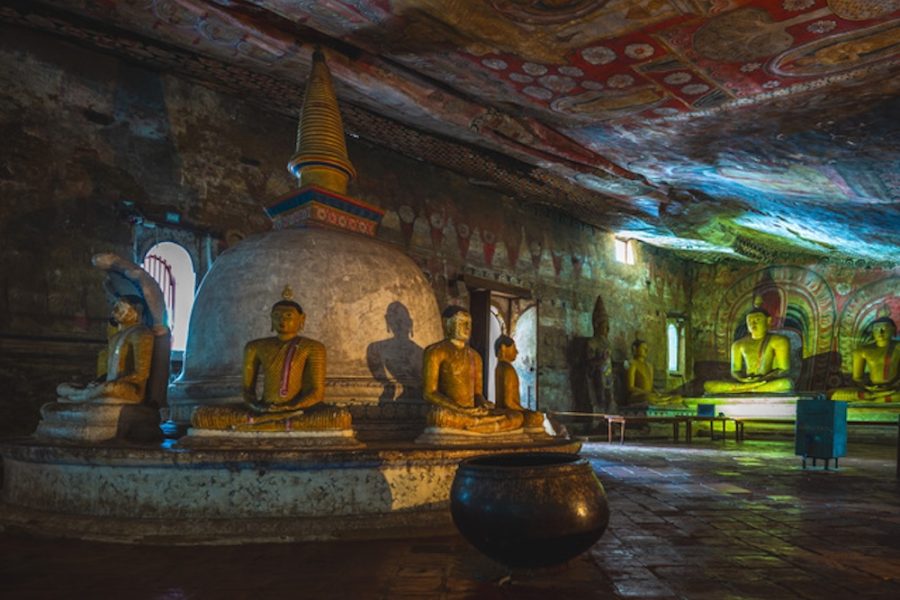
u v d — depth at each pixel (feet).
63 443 20.11
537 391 58.34
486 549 14.03
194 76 38.50
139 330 22.25
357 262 25.76
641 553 16.51
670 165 46.44
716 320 80.48
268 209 29.30
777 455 43.32
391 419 24.34
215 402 23.99
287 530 17.52
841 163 39.42
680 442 57.36
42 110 33.71
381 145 48.19
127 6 30.86
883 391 63.46
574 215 63.87
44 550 16.58
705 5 25.77
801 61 29.35
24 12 31.89
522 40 30.50
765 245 70.49
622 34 28.86
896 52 27.61
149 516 18.10
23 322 32.01
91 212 34.78
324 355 20.31
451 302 52.08
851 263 71.51
